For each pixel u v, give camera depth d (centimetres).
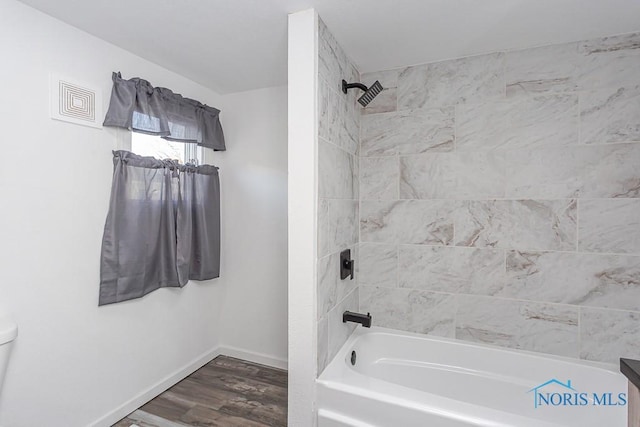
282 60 208
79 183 170
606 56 172
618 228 171
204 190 248
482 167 196
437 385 199
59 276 162
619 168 170
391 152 217
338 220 184
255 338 267
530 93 186
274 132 257
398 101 214
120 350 193
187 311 242
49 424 159
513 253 191
